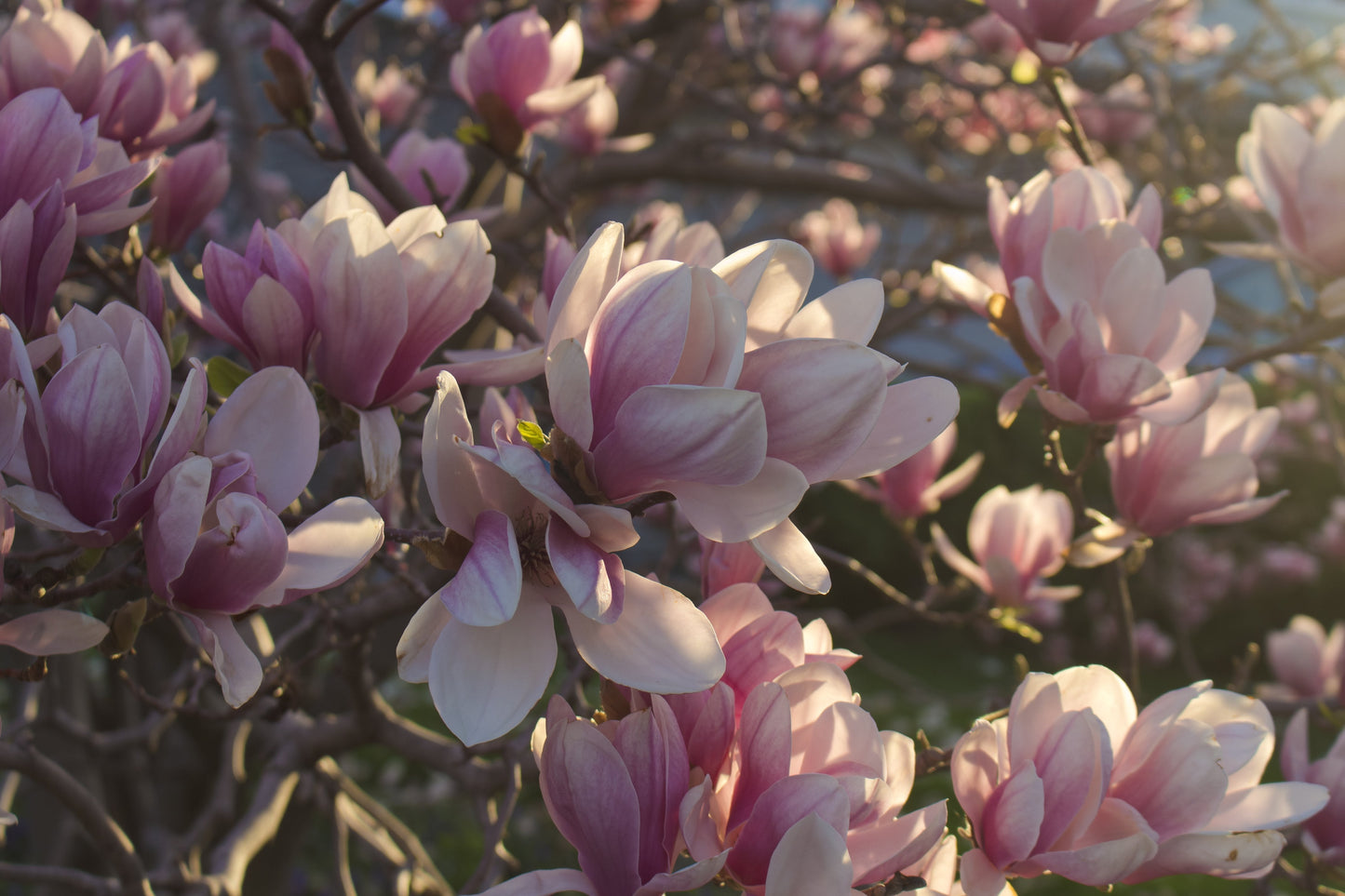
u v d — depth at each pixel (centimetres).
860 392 88
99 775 258
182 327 196
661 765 92
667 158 370
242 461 93
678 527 172
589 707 142
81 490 91
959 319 490
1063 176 120
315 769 209
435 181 154
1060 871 97
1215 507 125
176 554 89
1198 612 721
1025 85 245
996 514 187
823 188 391
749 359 89
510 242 283
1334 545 556
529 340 127
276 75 133
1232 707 104
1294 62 336
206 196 135
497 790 177
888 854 94
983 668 788
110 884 154
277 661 145
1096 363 114
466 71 150
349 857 457
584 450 89
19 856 390
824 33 371
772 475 88
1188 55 449
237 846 180
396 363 100
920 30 286
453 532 92
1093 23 126
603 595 88
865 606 904
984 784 100
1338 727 166
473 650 89
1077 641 786
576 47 150
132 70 125
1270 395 582
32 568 134
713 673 89
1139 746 100
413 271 99
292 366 102
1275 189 126
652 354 88
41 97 102
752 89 415
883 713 644
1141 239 116
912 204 391
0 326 92
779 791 91
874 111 457
